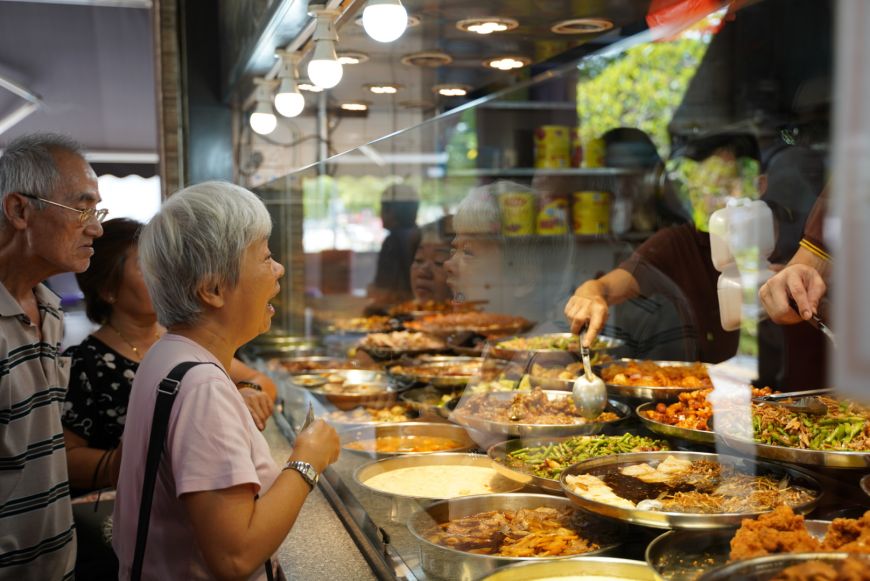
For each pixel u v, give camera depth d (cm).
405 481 201
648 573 137
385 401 276
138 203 698
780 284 196
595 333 263
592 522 155
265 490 149
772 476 163
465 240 360
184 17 482
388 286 403
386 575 159
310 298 391
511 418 221
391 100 369
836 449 166
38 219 200
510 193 363
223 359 155
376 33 192
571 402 232
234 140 490
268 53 311
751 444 171
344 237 394
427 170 402
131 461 147
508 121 406
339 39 254
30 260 203
